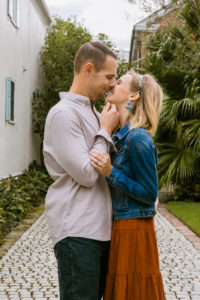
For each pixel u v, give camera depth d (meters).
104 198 1.92
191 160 8.80
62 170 1.89
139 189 1.83
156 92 2.02
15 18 9.87
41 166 12.75
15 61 9.96
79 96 1.95
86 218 1.83
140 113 1.98
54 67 12.80
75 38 13.12
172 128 8.88
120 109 2.04
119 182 1.85
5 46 8.90
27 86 11.59
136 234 1.88
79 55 1.98
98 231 1.84
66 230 1.82
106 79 1.97
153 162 1.86
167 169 8.91
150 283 1.87
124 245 1.87
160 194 11.86
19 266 4.67
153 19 10.59
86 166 1.80
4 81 8.84
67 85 12.50
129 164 1.91
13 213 7.45
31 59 12.13
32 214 8.47
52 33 13.69
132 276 1.86
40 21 13.56
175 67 9.36
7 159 9.20
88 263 1.80
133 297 1.84
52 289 3.86
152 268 1.88
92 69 1.94
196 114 8.97
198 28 9.70
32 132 12.56
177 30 10.14
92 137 1.92
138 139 1.87
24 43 11.06
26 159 11.52
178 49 9.48
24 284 4.01
